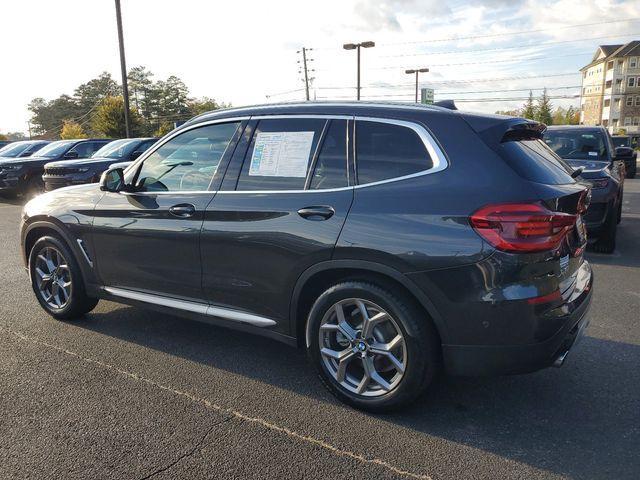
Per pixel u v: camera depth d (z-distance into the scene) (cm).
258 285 344
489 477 257
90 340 428
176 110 9956
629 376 364
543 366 285
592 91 10044
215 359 394
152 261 395
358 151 321
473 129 298
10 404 324
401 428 301
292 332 341
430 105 327
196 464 267
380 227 295
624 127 8800
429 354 295
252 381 359
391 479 256
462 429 300
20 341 425
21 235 484
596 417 312
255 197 344
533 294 272
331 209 313
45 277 473
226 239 351
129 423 304
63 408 320
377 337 310
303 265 321
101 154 1310
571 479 255
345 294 311
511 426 303
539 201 273
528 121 321
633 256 738
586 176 723
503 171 283
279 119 355
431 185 293
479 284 274
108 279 429
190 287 379
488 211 273
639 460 270
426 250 282
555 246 278
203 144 384
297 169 338
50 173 1176
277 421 308
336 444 284
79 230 434
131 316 487
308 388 350
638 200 1405
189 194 376
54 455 273
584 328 322
